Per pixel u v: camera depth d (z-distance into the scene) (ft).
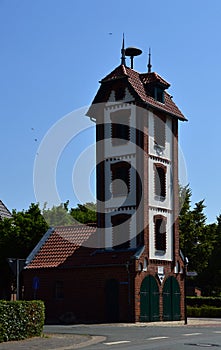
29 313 91.50
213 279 279.90
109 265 150.00
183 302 162.91
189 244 255.70
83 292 153.38
